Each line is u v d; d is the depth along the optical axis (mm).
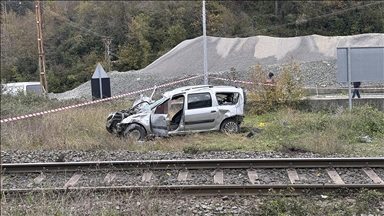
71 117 15852
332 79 27969
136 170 9305
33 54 64938
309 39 37500
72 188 7945
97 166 9391
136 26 63406
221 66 36188
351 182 8211
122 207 7215
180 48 43281
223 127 14680
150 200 7387
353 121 13898
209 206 7254
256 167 9234
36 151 11930
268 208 6742
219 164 9352
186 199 7664
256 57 36781
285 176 8742
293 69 22844
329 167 9094
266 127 14914
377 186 7680
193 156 10570
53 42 68875
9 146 12922
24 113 17203
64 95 37000
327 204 7094
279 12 65438
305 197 7512
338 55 15969
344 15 58688
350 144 12070
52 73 60969
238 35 60812
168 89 29125
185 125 14352
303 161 9195
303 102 18656
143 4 70375
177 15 64750
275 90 18703
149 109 14438
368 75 15938
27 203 7566
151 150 11891
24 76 63531
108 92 21312
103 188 7961
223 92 14844
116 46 66125
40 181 8953
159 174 9055
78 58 65625
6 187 8609
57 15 72750
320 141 11484
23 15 77875
